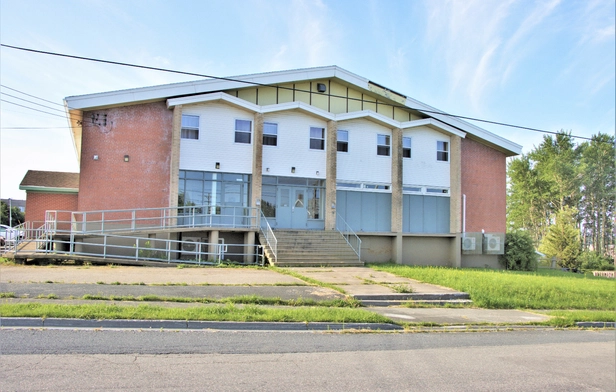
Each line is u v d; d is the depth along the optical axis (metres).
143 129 23.42
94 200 22.42
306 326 10.00
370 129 28.09
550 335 10.95
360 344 8.80
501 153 31.62
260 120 25.00
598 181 61.16
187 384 6.03
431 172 29.50
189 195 23.91
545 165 64.00
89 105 22.17
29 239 20.27
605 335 11.41
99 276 15.15
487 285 16.73
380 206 27.97
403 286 15.16
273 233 22.70
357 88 27.84
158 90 23.16
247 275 17.28
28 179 25.75
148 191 23.19
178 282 14.58
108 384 5.90
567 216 49.59
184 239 23.36
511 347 9.27
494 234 30.14
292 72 25.84
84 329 8.73
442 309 13.49
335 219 26.27
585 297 16.89
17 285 12.61
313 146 26.64
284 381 6.36
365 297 13.84
